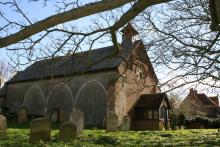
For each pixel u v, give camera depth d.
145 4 4.22
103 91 34.03
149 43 8.45
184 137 19.98
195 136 20.80
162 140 17.55
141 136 20.06
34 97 41.19
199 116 42.00
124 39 7.55
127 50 6.97
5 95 45.72
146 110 35.16
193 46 7.19
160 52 8.16
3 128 17.81
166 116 36.12
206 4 8.35
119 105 33.00
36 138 15.05
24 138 16.06
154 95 35.84
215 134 22.73
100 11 3.82
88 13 3.84
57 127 28.69
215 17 3.44
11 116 39.78
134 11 4.39
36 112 40.31
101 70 34.03
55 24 3.98
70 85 36.97
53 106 38.38
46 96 39.53
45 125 15.37
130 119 34.34
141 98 36.41
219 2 3.00
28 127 27.66
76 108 35.84
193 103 41.59
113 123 25.50
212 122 40.44
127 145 14.18
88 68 5.92
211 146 14.37
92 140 15.95
